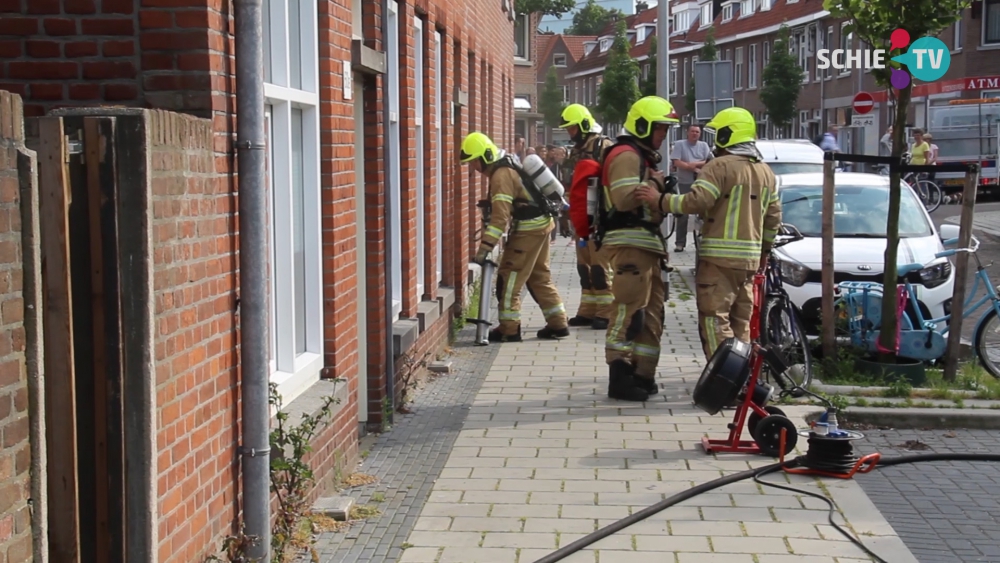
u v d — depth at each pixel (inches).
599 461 258.1
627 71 1920.5
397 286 340.5
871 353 356.5
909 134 1470.2
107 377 138.6
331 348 235.9
